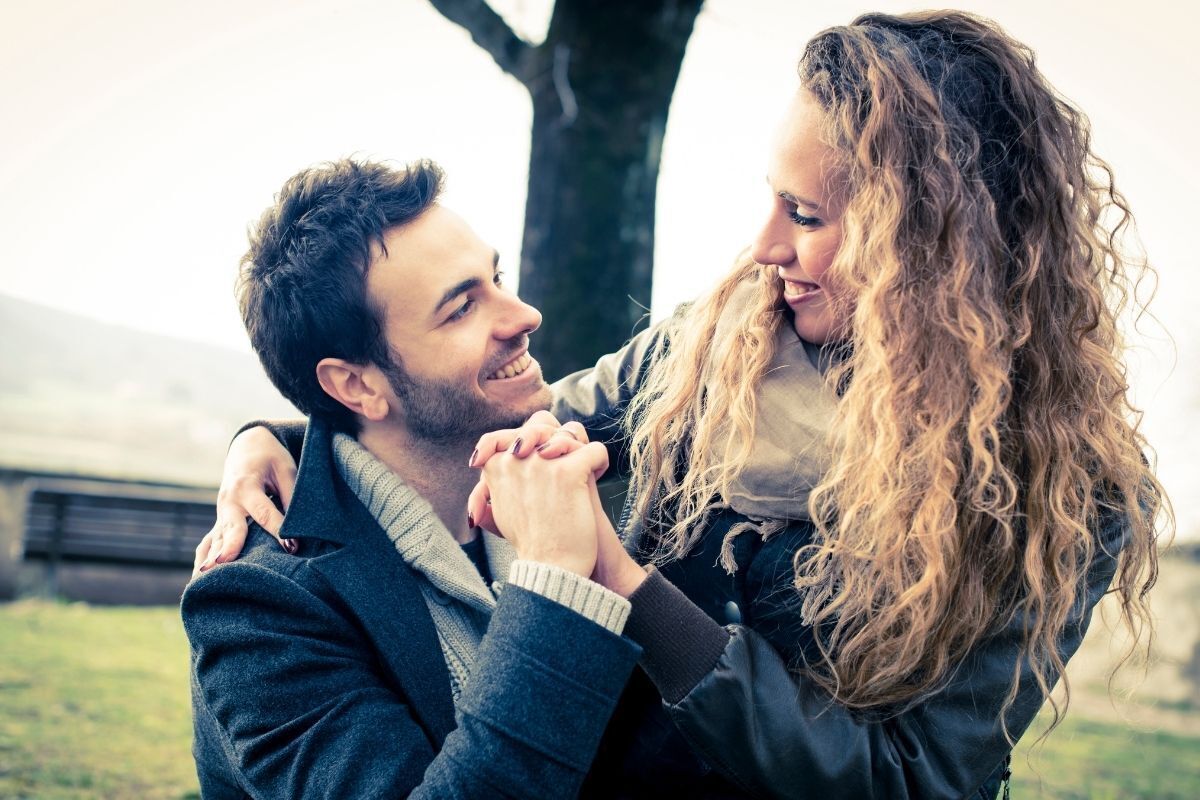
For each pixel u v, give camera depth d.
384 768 1.37
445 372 1.64
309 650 1.46
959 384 1.35
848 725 1.37
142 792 4.04
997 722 1.38
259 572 1.50
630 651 1.34
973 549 1.37
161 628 7.00
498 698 1.31
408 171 1.66
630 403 1.78
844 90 1.42
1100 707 6.50
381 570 1.58
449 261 1.63
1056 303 1.43
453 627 1.60
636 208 3.84
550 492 1.39
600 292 3.76
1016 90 1.44
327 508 1.61
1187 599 7.11
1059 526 1.35
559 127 3.86
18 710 4.91
